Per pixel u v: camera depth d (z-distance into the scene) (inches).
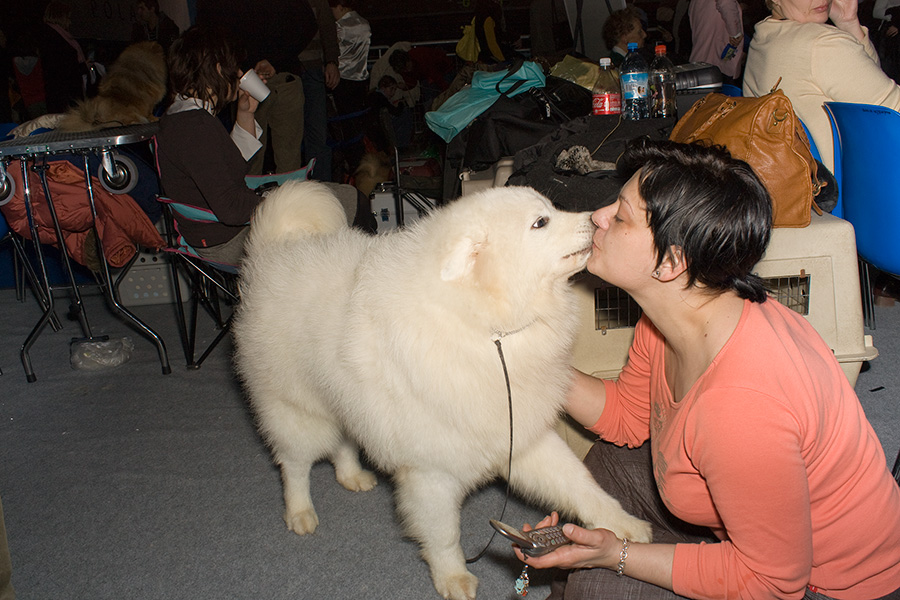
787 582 46.4
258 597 77.6
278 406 86.2
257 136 158.6
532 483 73.8
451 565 74.4
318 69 209.6
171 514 94.7
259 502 96.6
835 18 125.2
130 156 161.0
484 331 61.6
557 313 65.5
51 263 202.5
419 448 66.6
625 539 52.6
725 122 83.0
